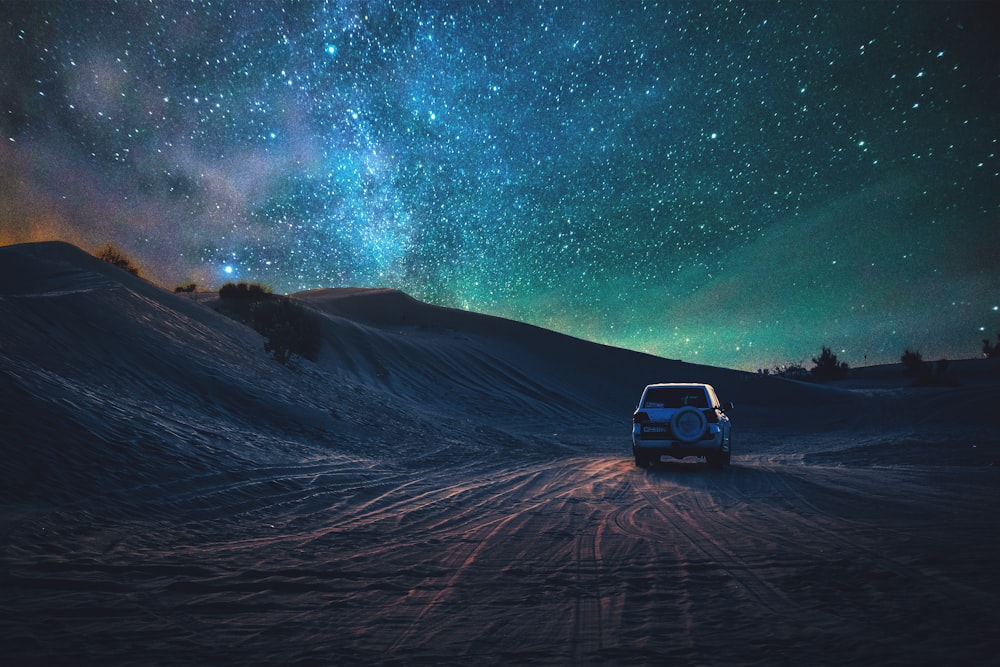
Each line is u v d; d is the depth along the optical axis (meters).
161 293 23.64
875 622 4.20
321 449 13.97
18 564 5.34
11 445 8.26
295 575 5.50
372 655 3.76
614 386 49.50
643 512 8.68
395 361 38.44
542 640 4.00
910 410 40.31
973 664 3.48
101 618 4.32
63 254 22.34
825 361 85.62
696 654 3.72
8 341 12.18
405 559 6.11
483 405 35.09
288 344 24.48
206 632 4.12
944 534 6.93
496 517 8.34
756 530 7.34
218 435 12.14
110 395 11.96
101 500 7.52
